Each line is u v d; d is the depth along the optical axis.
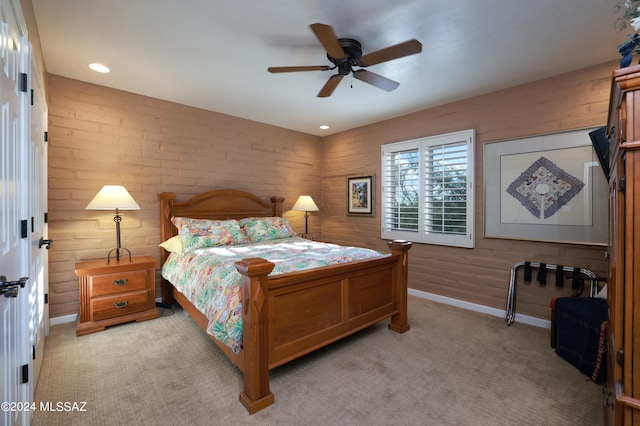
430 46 2.35
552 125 2.87
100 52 2.47
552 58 2.54
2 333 1.12
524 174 3.04
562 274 2.79
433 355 2.38
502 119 3.19
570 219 2.78
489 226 3.29
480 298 3.37
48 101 2.84
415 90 3.23
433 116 3.76
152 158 3.47
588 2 1.84
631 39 1.11
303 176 5.02
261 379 1.77
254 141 4.38
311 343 2.13
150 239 3.47
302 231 5.01
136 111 3.36
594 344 2.04
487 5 1.88
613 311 1.18
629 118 0.97
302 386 1.98
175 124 3.64
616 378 1.03
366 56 2.03
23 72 1.50
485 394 1.90
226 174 4.10
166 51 2.46
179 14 1.97
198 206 3.78
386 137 4.30
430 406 1.79
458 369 2.18
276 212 4.54
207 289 2.31
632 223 0.98
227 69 2.77
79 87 3.02
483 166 3.33
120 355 2.35
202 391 1.91
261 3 1.87
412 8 1.91
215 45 2.36
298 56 2.54
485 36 2.21
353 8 1.91
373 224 4.50
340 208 4.98
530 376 2.10
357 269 2.46
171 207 3.53
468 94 3.34
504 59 2.56
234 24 2.09
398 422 1.66
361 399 1.85
